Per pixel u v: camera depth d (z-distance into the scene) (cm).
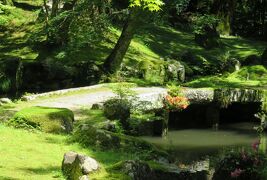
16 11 3225
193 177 952
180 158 1457
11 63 2373
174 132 1912
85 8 2420
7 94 2327
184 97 1877
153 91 1931
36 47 2764
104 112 1502
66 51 2506
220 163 965
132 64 2684
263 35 4409
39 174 794
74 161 770
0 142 1025
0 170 800
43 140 1096
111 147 1055
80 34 2505
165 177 871
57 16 2414
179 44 3444
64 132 1208
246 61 3055
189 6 4250
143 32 2711
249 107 2239
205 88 2041
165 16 2573
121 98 1652
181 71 2577
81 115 1464
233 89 2083
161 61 2639
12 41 2912
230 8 4225
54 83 2333
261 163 916
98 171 751
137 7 2330
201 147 1664
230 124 2183
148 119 1695
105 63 2472
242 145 1728
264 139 1844
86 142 1062
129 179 743
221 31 4178
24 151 966
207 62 2973
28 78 2309
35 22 3138
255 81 2528
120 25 3212
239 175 905
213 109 2062
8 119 1316
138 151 1070
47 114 1216
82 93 1914
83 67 2392
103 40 2911
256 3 4628
